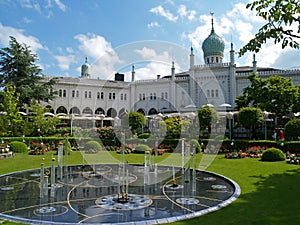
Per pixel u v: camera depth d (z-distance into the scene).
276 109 22.75
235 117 24.44
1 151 16.59
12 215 5.73
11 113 22.19
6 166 12.66
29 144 21.09
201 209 6.11
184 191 7.77
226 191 7.75
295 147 16.22
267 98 23.06
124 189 7.95
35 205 6.45
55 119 26.16
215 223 5.13
